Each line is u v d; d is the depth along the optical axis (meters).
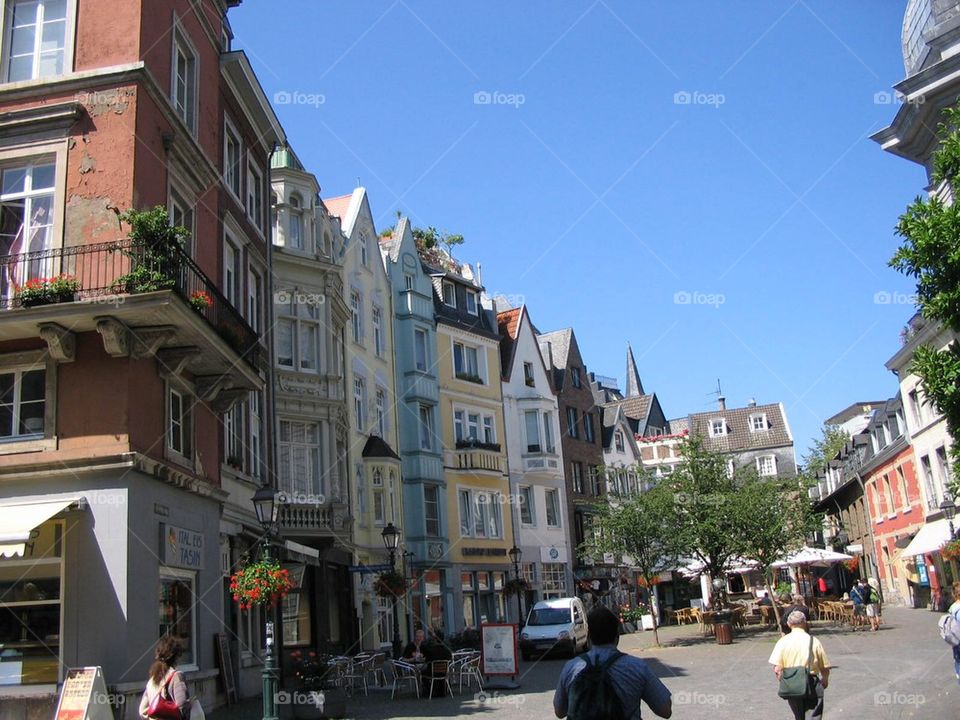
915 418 36.25
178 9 17.22
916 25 18.08
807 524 32.66
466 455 37.81
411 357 35.69
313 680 15.58
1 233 14.58
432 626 33.12
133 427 13.78
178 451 15.88
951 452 10.87
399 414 34.97
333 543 24.88
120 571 13.14
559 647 28.05
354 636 27.56
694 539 30.61
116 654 12.91
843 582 56.31
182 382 15.95
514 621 38.56
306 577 24.41
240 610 18.50
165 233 13.84
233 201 20.20
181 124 16.47
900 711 12.66
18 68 15.34
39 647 13.06
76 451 13.59
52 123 14.62
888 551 43.47
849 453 52.56
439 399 37.22
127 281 13.45
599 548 32.09
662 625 45.44
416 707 16.48
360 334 32.03
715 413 72.69
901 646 22.48
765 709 13.45
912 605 39.66
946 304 9.96
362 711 16.16
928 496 35.56
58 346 13.56
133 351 13.98
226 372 16.67
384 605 30.39
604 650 5.36
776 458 68.94
